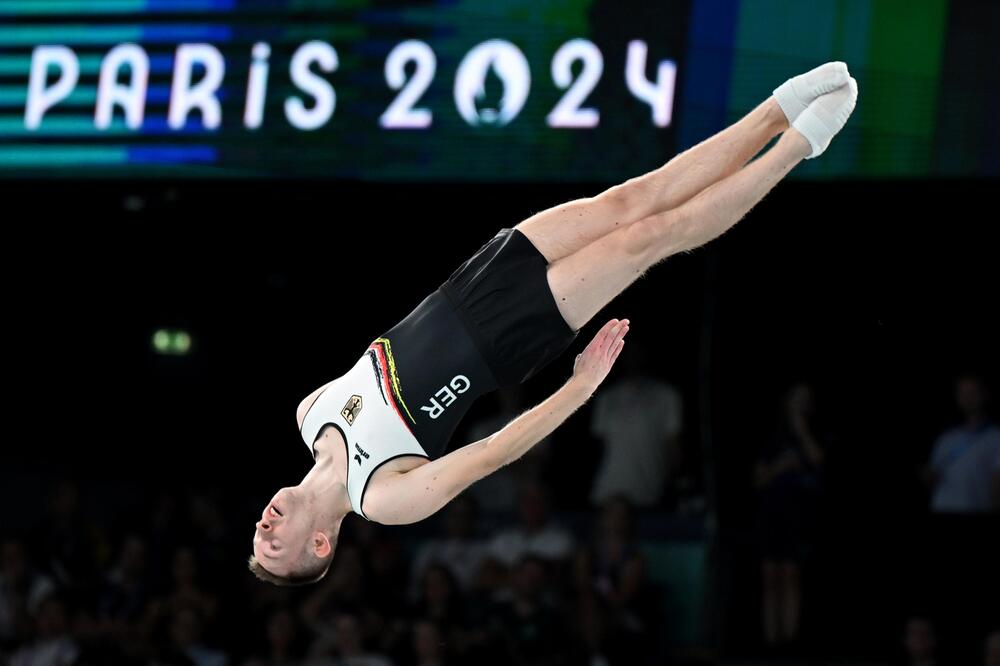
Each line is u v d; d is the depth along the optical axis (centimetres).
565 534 1888
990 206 1939
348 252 2464
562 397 992
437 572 1838
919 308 1955
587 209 1058
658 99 1678
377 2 1769
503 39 1730
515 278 1048
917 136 1617
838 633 1745
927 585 1738
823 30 1650
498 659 1730
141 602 2038
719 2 1680
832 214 1984
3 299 2503
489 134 1717
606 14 1706
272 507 1062
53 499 2191
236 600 2006
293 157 1764
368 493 1031
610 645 1750
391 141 1742
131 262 2505
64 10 1833
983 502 1748
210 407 2483
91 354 2503
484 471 998
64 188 1852
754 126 1046
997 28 1609
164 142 1792
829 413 1930
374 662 1795
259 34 1788
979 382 1780
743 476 1953
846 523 1788
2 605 2036
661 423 1984
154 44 1809
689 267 2320
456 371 1044
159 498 2159
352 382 1067
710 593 1852
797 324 1984
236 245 2478
